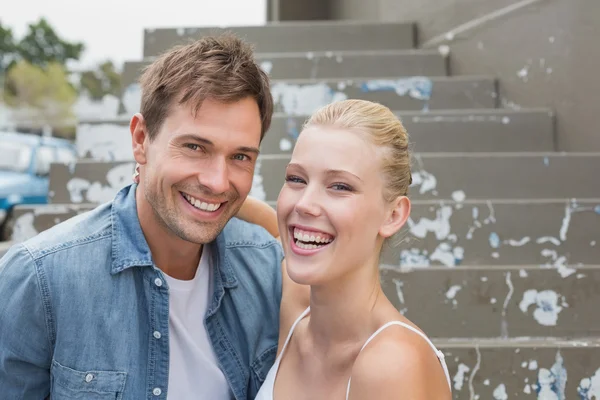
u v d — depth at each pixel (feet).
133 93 11.66
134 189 5.20
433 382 4.01
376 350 4.00
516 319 7.45
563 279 7.45
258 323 5.44
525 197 9.37
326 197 4.19
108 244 4.93
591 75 9.54
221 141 4.52
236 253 5.61
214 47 4.59
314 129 4.32
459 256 8.43
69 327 4.65
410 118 10.49
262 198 9.46
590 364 6.81
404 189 4.47
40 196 22.90
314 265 4.22
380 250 4.50
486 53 12.05
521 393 6.83
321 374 4.52
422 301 7.52
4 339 4.61
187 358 5.09
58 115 133.39
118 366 4.73
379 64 12.71
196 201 4.65
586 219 8.44
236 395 5.17
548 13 10.40
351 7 20.24
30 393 4.86
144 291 4.94
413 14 14.94
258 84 4.69
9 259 4.73
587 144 9.72
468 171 9.41
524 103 11.12
